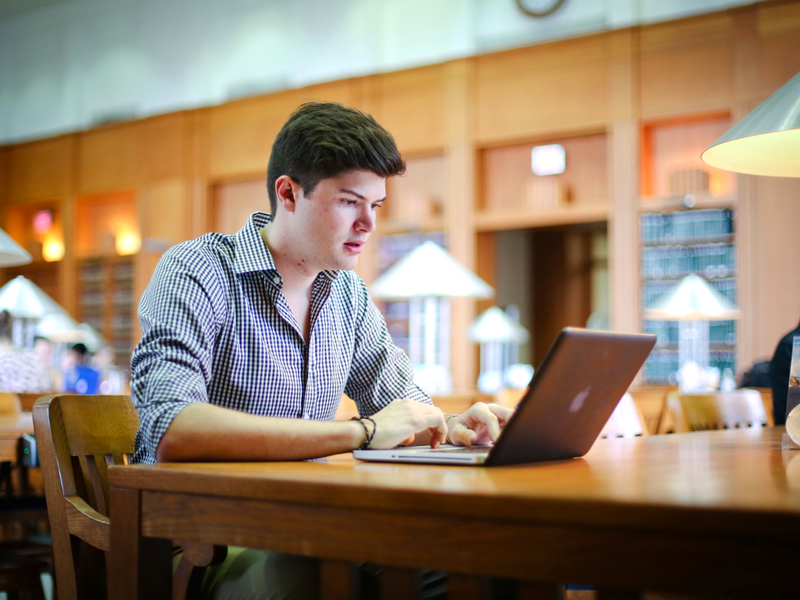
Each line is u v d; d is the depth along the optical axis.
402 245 9.75
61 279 12.45
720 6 7.88
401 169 1.36
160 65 11.69
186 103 11.38
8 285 7.21
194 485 0.94
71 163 12.38
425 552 0.78
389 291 6.50
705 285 7.00
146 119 11.60
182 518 0.96
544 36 8.86
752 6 7.71
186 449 1.11
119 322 11.88
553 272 13.16
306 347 1.48
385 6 9.88
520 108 8.88
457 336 9.27
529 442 1.07
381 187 1.36
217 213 11.18
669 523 0.66
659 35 8.16
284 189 1.38
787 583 0.61
